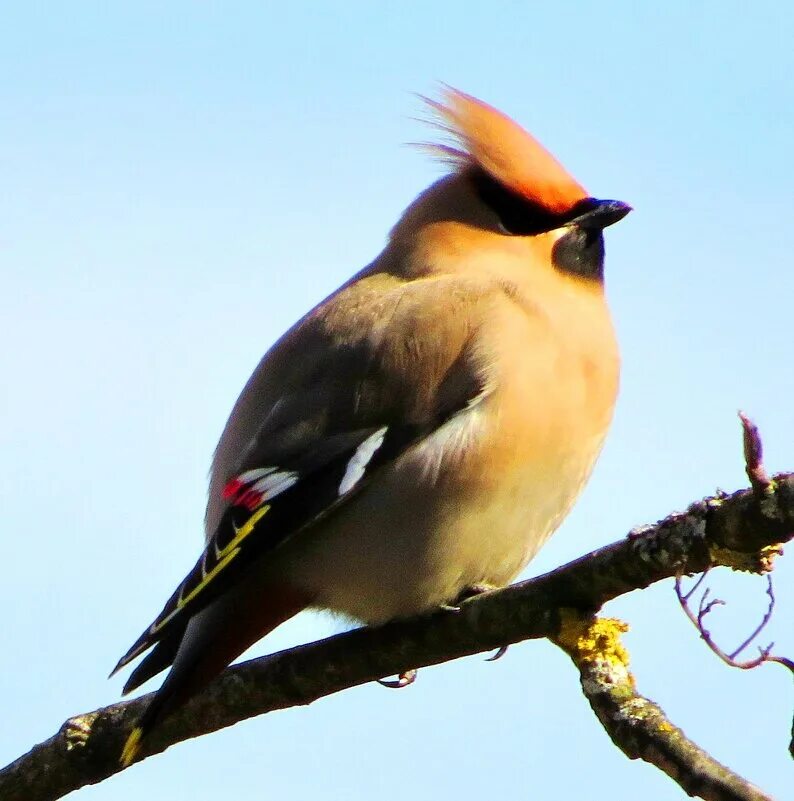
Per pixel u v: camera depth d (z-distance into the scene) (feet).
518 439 33.40
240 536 31.65
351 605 33.06
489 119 38.19
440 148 38.58
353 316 35.24
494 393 33.40
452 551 33.01
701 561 25.82
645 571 26.48
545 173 37.47
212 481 35.53
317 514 32.40
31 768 31.81
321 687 31.27
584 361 34.94
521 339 34.22
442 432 33.19
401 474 33.06
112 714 31.81
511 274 35.94
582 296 36.50
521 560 34.53
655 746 25.18
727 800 24.09
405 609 32.65
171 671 30.12
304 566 32.53
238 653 31.68
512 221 37.32
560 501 34.68
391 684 35.94
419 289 35.47
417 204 38.55
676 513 26.21
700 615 25.89
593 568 27.22
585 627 27.53
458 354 33.76
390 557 32.73
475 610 29.86
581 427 34.60
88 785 31.71
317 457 33.04
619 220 37.14
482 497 33.14
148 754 31.76
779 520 24.71
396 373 33.73
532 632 28.50
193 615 30.53
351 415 33.53
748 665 25.58
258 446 33.60
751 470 24.79
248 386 36.04
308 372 34.53
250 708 31.45
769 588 25.48
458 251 36.76
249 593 32.17
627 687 26.55
